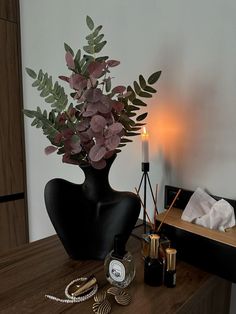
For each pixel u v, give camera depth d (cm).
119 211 73
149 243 67
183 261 74
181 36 84
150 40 92
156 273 63
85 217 76
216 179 82
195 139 85
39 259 76
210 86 80
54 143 66
